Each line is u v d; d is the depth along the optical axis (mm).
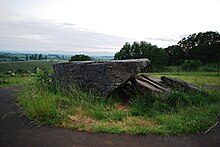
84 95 7727
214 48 84750
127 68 8250
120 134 5246
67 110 6645
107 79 8031
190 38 91312
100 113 6438
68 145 4602
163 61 62406
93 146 4594
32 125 5688
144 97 7875
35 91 7848
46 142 4711
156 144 4770
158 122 6078
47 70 12234
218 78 22250
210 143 4883
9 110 7090
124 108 7430
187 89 9094
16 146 4484
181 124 5797
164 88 8852
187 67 52031
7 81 15773
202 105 7961
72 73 9445
